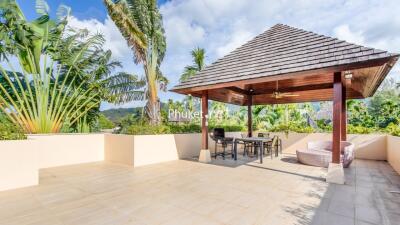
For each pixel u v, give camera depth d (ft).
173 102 49.85
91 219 10.58
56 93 28.81
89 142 26.53
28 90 25.46
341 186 15.79
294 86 25.99
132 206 12.17
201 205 12.28
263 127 43.98
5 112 23.56
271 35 24.26
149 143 24.88
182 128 31.17
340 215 10.93
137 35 27.71
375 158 27.66
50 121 26.37
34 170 16.44
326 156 22.13
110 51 31.91
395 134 24.59
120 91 31.17
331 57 16.48
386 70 16.47
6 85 26.05
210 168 22.06
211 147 34.45
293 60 18.83
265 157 28.99
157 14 32.89
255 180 17.44
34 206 12.22
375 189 15.06
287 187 15.58
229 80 21.56
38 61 24.31
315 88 24.52
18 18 21.79
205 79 24.27
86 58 29.43
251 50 24.34
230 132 37.45
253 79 19.90
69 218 10.69
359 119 42.83
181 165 23.68
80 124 30.86
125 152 24.67
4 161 15.19
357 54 15.21
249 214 11.09
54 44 26.20
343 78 18.71
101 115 35.01
